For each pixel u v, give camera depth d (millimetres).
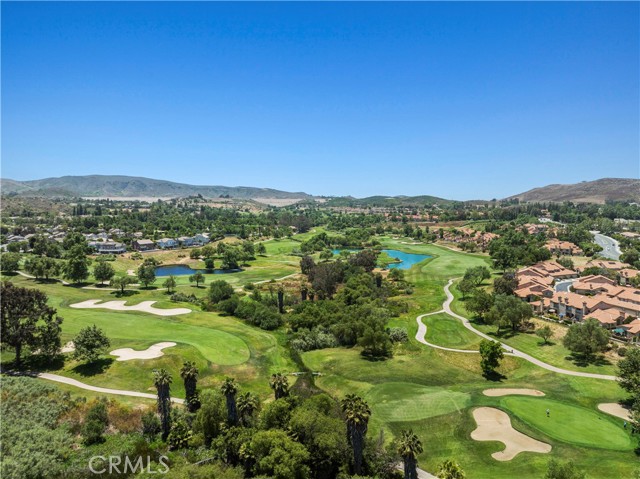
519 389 75250
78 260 149375
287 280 170000
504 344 98000
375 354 94000
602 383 75812
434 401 70250
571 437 58906
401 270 186250
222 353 88500
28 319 78938
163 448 55906
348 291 136875
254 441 50562
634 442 57562
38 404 60625
